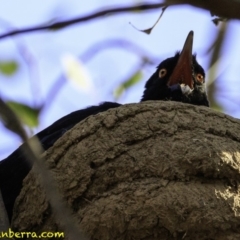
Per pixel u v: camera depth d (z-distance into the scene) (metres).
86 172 9.05
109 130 9.55
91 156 9.20
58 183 9.05
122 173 8.98
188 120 9.68
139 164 9.00
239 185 8.91
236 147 9.33
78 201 8.96
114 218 8.41
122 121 9.67
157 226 8.32
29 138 4.73
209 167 8.83
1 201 7.22
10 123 4.68
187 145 9.12
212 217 8.29
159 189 8.61
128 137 9.39
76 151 9.33
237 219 8.38
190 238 8.29
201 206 8.36
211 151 8.98
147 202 8.42
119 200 8.57
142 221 8.33
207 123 9.69
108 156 9.16
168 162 8.95
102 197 8.80
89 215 8.57
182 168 8.88
